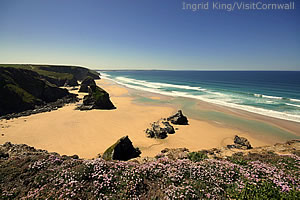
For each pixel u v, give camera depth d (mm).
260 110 36062
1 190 7215
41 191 7160
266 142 21203
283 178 7898
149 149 18531
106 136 22047
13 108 32156
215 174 8602
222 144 20375
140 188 7609
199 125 27281
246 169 9078
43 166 8930
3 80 34250
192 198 6801
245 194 6926
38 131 23188
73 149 18359
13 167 8703
